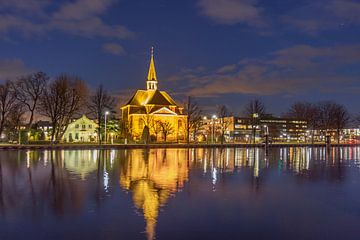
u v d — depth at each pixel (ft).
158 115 408.67
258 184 76.69
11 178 84.99
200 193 64.69
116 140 349.41
